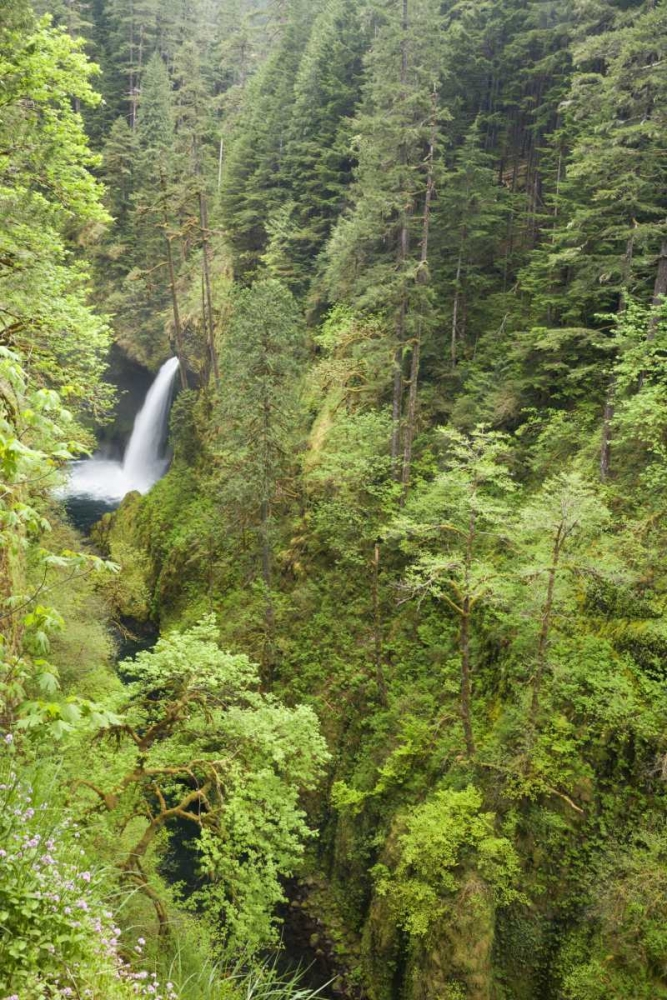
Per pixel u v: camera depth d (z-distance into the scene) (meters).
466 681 18.31
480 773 17.97
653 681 16.97
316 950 18.64
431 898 15.94
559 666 17.31
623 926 14.40
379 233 26.77
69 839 5.72
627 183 19.38
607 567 17.20
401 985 16.55
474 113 41.97
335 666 25.27
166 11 71.75
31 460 4.38
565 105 22.80
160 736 15.41
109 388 17.09
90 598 27.00
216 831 12.59
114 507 47.03
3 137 12.45
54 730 4.09
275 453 26.64
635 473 21.11
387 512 25.98
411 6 24.83
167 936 9.97
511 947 15.56
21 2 12.04
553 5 39.00
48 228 13.58
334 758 23.02
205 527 33.62
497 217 29.81
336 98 41.94
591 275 22.22
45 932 4.22
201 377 43.34
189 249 56.06
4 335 8.86
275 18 75.75
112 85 63.97
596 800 16.27
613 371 19.36
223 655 13.67
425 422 29.53
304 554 29.45
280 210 41.34
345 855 20.41
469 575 18.36
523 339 25.48
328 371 30.30
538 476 24.39
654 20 18.77
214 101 68.25
